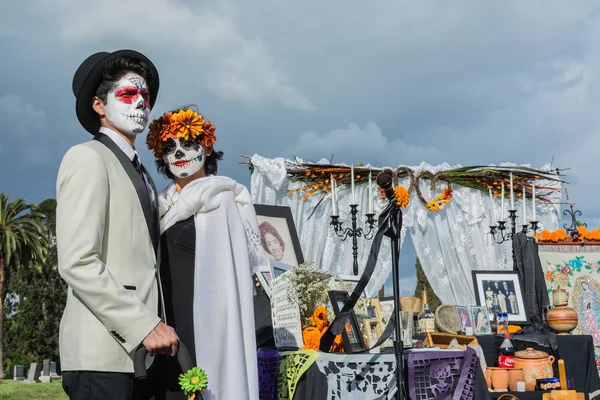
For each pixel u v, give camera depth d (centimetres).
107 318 195
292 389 328
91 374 198
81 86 228
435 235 748
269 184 688
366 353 339
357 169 707
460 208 755
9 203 3253
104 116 230
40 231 3262
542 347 537
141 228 215
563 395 441
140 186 219
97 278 194
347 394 324
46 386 1998
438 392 329
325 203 716
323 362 328
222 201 250
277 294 373
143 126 229
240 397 230
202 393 209
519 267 639
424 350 348
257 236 275
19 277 3881
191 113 263
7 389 1773
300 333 362
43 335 3809
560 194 780
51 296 3888
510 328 587
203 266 240
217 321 236
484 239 755
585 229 700
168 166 266
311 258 703
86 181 204
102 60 228
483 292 626
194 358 234
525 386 467
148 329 196
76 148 213
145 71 236
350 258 713
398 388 309
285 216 589
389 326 352
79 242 196
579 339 539
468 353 338
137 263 211
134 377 204
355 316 377
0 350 3164
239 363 234
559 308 584
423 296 594
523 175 754
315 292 390
